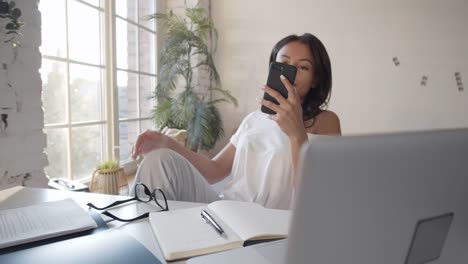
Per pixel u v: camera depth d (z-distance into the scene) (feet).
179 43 9.04
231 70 11.37
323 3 10.65
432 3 10.11
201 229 2.08
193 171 3.65
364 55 10.59
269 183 3.96
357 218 1.04
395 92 10.55
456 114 10.25
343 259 1.06
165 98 9.37
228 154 4.80
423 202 1.11
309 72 4.20
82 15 6.56
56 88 5.97
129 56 8.30
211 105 10.21
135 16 8.52
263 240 1.98
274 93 3.30
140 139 4.21
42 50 5.56
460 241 1.24
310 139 1.00
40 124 4.66
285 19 10.92
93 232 2.03
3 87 4.09
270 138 4.19
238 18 11.17
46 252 1.71
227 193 4.15
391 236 1.10
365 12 10.46
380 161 1.01
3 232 1.91
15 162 4.30
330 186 0.99
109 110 7.43
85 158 6.84
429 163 1.08
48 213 2.26
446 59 10.18
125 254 1.70
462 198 1.18
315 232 1.02
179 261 1.73
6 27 3.91
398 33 10.36
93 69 6.97
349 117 10.84
